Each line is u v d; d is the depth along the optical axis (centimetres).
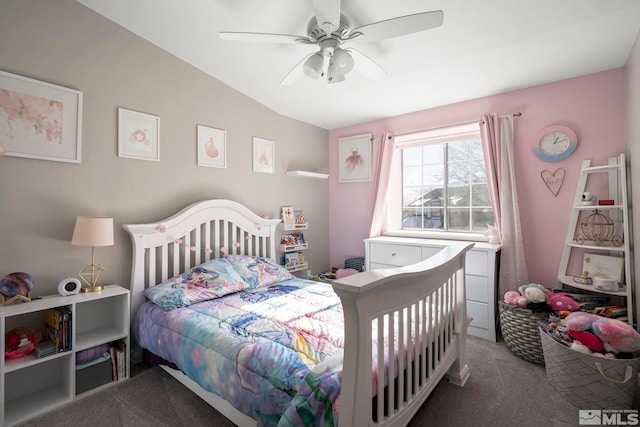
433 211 356
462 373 198
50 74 194
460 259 202
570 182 259
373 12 188
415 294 145
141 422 163
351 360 106
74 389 182
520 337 229
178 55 258
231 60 261
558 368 181
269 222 322
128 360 206
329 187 416
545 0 175
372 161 380
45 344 180
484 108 301
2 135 176
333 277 372
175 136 258
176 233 249
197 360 163
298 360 134
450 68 249
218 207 281
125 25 225
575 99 256
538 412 168
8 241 180
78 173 206
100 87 216
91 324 213
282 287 258
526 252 279
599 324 171
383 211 369
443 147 348
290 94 310
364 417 109
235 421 152
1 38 177
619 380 163
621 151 237
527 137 279
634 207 216
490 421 161
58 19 197
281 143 354
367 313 111
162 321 196
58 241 198
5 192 179
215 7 200
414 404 143
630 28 193
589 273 244
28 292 176
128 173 230
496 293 277
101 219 194
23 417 164
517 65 242
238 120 308
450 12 188
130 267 231
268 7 197
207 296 221
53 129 194
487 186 314
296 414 106
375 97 308
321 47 187
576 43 211
